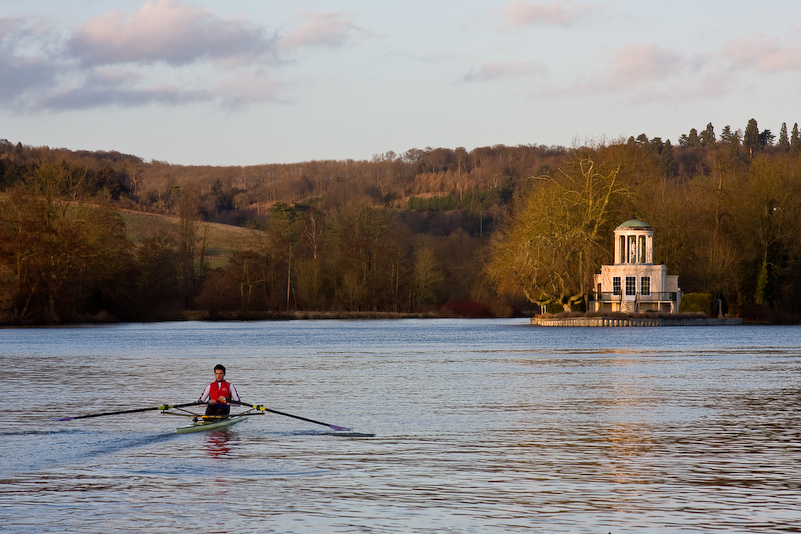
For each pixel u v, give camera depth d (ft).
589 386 117.08
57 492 57.21
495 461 66.03
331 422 85.46
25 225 329.11
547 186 326.44
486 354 182.50
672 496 55.52
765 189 340.80
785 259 346.33
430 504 53.83
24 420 88.22
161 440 76.13
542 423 84.23
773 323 339.16
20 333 294.66
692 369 142.41
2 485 59.21
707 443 73.10
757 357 168.66
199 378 132.26
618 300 324.80
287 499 55.11
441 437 76.59
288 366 153.38
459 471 62.69
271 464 65.57
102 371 144.97
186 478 61.05
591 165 317.22
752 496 55.47
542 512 51.98
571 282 329.52
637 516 51.06
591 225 329.93
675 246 339.77
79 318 361.51
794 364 151.64
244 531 48.70
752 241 343.46
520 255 315.37
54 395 110.11
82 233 348.18
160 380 129.29
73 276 347.15
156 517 51.31
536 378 128.77
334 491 57.06
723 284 334.65
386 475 61.67
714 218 348.59
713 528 48.83
